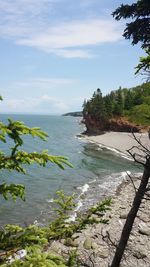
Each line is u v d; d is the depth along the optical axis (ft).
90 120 361.51
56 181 109.50
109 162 161.99
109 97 372.17
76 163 154.51
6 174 114.42
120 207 72.64
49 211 71.61
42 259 10.71
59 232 15.23
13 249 11.64
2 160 11.44
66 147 231.09
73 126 606.55
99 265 43.01
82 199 84.12
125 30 30.30
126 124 321.93
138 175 124.77
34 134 10.50
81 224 16.70
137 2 28.71
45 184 103.60
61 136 338.13
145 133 278.67
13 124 10.43
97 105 353.31
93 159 171.73
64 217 17.03
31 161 11.57
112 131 335.06
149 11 28.84
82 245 49.37
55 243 48.78
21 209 72.23
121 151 203.62
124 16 29.89
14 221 63.87
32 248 11.46
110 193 90.99
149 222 60.18
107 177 120.37
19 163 11.73
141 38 30.50
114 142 251.80
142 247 49.19
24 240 12.02
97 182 109.81
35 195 86.69
